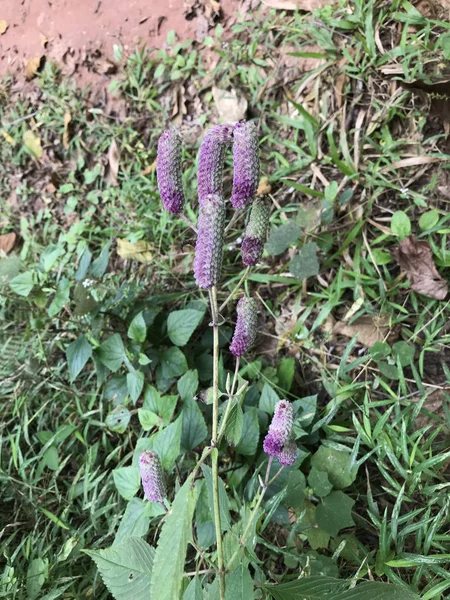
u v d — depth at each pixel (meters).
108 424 1.81
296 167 1.94
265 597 1.27
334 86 1.91
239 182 0.91
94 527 1.73
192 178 2.10
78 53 2.42
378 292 1.72
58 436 1.88
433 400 1.57
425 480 1.46
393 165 1.78
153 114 2.28
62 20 2.45
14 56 2.55
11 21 2.55
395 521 1.38
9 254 2.45
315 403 1.61
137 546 1.18
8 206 2.51
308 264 1.70
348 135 1.88
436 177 1.72
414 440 1.51
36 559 1.58
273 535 1.57
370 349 1.62
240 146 0.89
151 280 2.09
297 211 1.90
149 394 1.63
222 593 0.98
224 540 1.09
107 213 2.31
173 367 1.74
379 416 1.53
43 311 2.01
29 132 2.46
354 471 1.50
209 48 2.18
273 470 1.53
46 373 2.03
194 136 2.17
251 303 1.05
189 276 2.03
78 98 2.40
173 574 0.79
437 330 1.60
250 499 1.48
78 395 1.99
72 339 2.04
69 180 2.39
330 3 1.95
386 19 1.85
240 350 1.05
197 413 1.57
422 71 1.73
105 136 2.34
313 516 1.49
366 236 1.78
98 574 1.61
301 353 1.78
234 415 1.03
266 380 1.71
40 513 1.82
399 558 1.36
